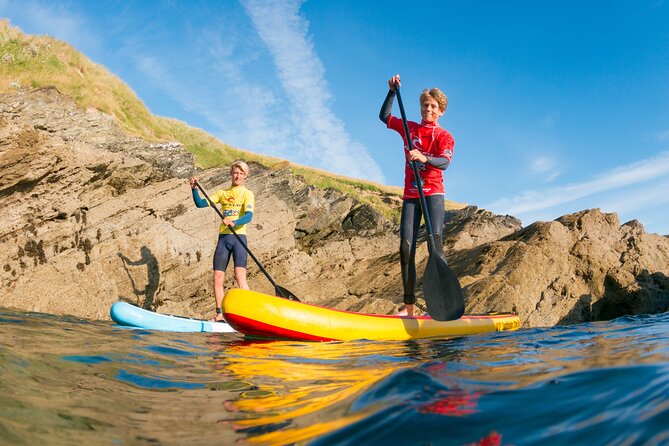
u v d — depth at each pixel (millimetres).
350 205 16312
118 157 10086
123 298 9445
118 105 21172
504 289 10539
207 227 11344
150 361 2965
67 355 2883
